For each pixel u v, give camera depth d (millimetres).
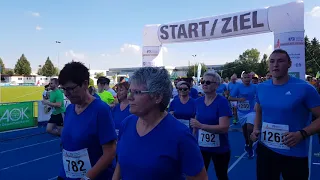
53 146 8133
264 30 8688
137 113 1603
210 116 3818
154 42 11047
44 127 11492
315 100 2723
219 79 3910
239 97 7312
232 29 9250
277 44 8312
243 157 6719
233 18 9203
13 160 6621
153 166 1521
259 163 3080
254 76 8422
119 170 1929
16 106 10828
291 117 2795
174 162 1539
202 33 9883
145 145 1580
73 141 2260
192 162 1554
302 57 7996
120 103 4152
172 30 10539
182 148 1544
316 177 5086
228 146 3875
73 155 2273
